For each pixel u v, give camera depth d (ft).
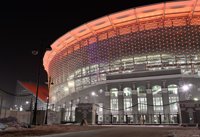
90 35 274.98
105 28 258.78
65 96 274.57
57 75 320.70
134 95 197.16
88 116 151.74
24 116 104.99
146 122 181.88
